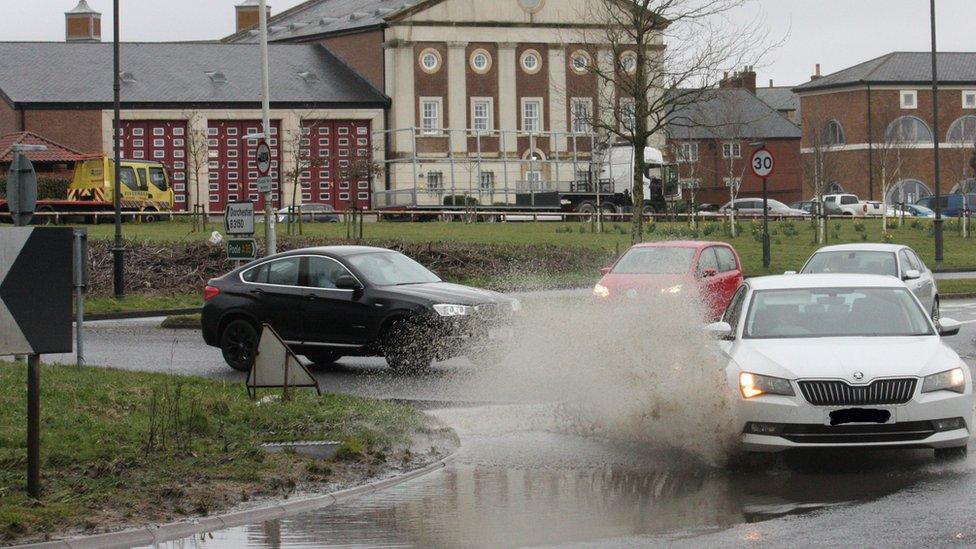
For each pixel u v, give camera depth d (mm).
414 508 12625
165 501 12664
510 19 99750
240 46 98438
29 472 12328
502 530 11570
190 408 16938
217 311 24625
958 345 27062
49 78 89250
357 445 15250
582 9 101062
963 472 13727
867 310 15867
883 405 13898
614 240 56875
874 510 11898
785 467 14258
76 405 17484
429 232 60219
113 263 42844
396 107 96812
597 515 12062
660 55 47250
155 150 90500
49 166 78000
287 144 93688
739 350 15109
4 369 21453
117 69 39781
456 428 17375
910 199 120312
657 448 15695
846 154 120938
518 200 83500
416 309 23219
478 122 99375
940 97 120438
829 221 77812
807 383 14023
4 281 12078
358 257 24438
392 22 96750
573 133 85688
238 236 32156
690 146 103125
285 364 18547
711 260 29891
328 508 12719
